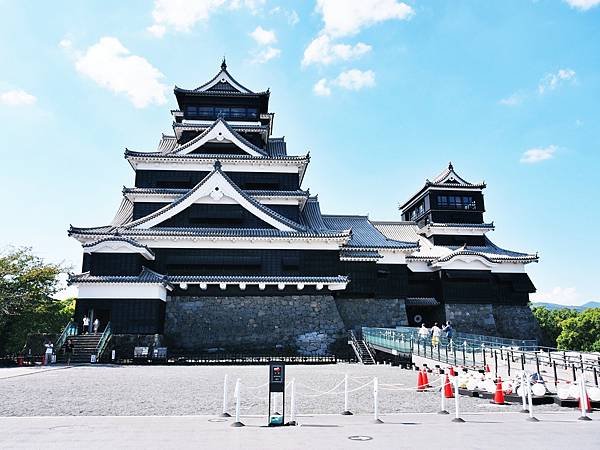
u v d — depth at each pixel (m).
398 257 43.44
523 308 47.31
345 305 41.66
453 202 53.16
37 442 8.62
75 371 23.23
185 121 47.62
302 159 42.56
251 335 34.84
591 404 13.86
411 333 29.94
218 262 36.09
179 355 33.06
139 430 9.87
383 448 8.21
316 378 20.95
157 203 40.69
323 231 38.09
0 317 36.84
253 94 48.09
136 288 32.09
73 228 35.50
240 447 8.27
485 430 10.10
